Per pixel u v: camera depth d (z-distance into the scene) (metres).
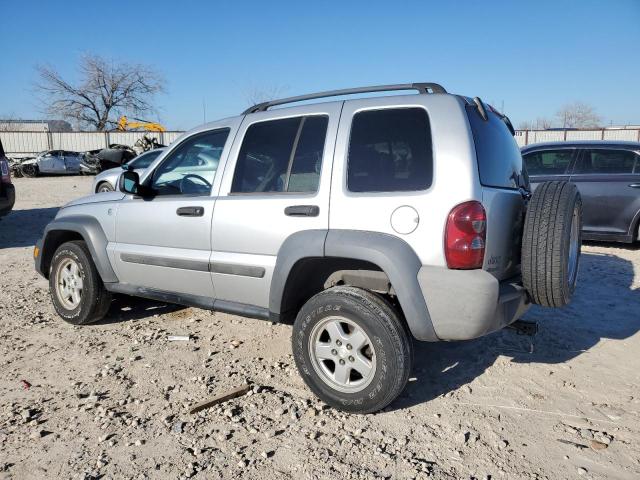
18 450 2.96
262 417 3.29
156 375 3.90
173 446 2.99
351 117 3.43
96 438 3.07
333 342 3.31
